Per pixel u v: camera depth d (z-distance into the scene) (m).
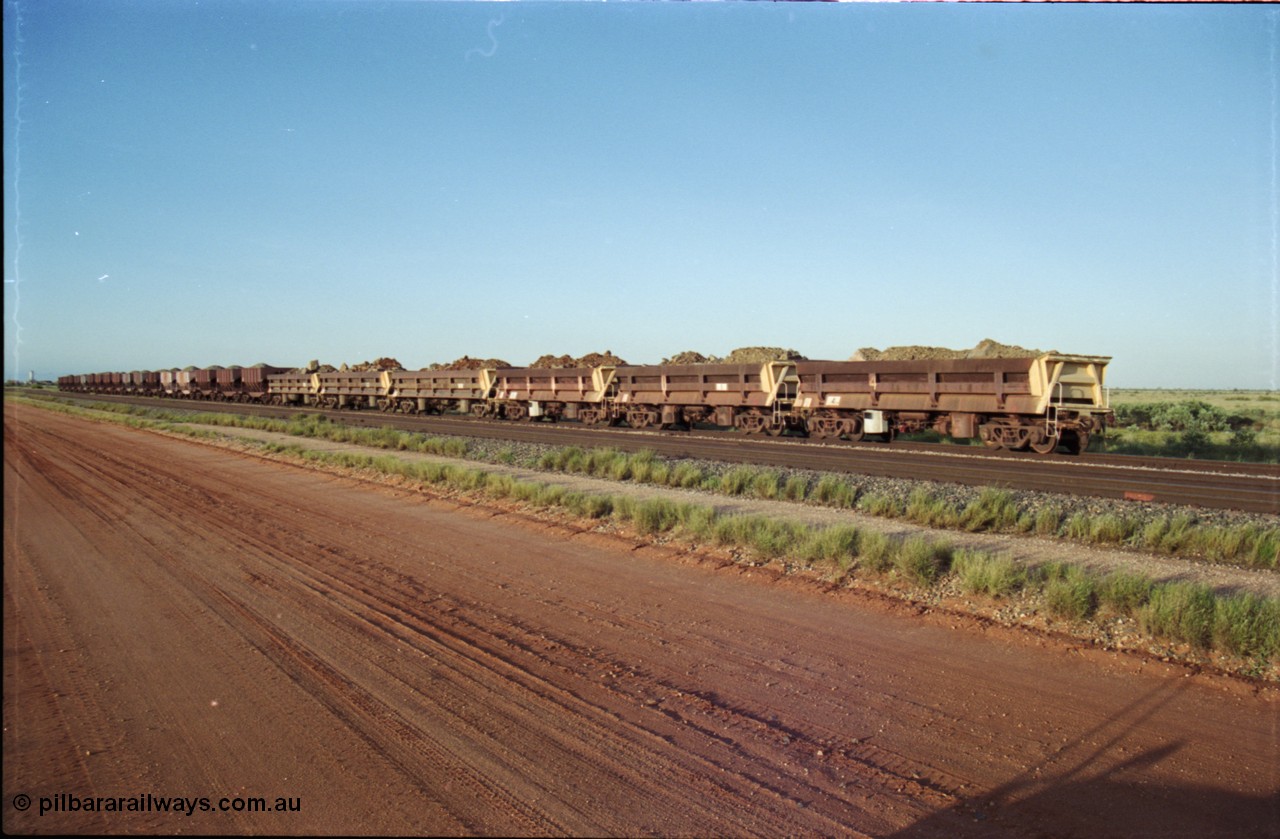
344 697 6.48
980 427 25.73
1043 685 6.64
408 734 5.78
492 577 10.56
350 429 35.97
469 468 21.45
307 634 8.14
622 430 37.44
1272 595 8.71
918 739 5.69
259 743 5.66
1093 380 24.28
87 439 38.41
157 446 34.34
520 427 40.06
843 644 7.75
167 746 5.64
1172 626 7.46
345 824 4.57
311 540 13.28
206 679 6.92
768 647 7.68
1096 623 7.99
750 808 4.77
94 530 14.40
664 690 6.62
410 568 11.13
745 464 20.44
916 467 20.00
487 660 7.34
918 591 9.34
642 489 17.80
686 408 36.44
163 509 16.91
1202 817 4.60
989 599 8.83
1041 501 14.25
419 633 8.16
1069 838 4.43
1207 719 5.93
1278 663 6.84
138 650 7.73
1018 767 5.26
